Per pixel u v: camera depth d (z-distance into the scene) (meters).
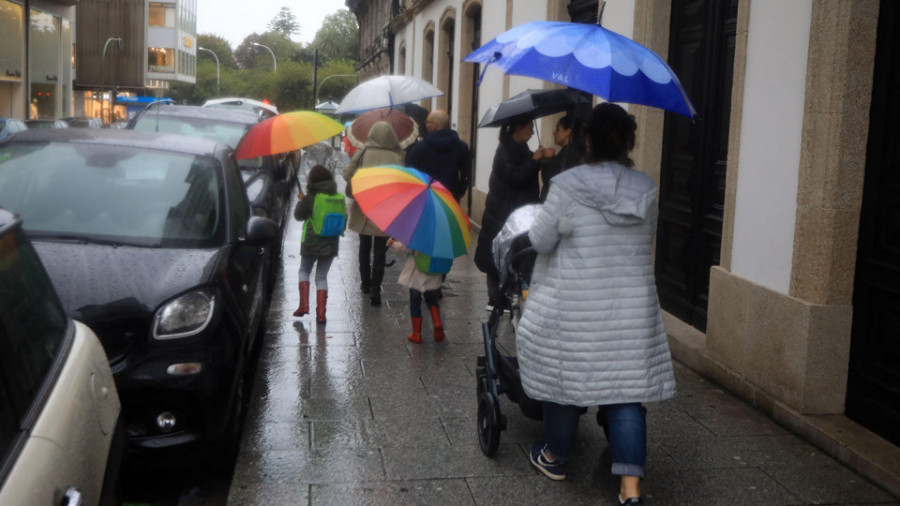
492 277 7.77
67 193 5.05
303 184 19.83
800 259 5.01
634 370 3.78
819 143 4.84
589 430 5.05
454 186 8.20
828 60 4.76
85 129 5.93
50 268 4.37
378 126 8.08
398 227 5.28
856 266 4.86
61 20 44.28
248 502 4.04
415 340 6.91
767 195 5.42
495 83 13.58
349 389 5.72
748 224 5.64
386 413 5.29
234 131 10.70
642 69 3.91
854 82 4.70
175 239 4.89
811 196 4.91
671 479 4.39
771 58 5.39
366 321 7.64
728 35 6.41
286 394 5.59
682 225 7.10
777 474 4.48
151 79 82.06
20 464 2.02
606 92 3.75
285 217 13.44
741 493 4.25
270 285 8.12
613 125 3.90
